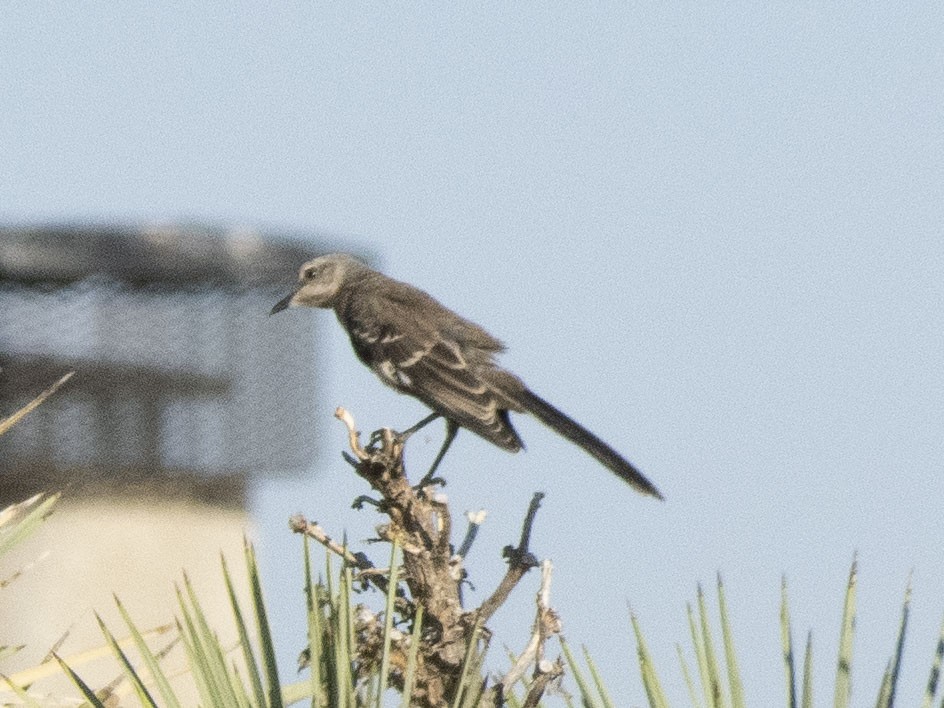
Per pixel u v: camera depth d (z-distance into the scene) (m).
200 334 17.67
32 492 16.70
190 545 17.25
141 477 17.05
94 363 17.22
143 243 17.17
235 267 17.33
